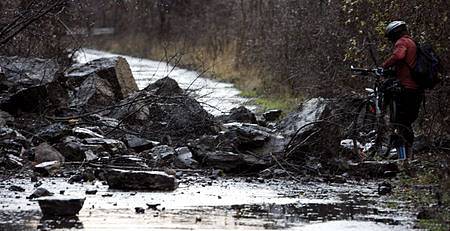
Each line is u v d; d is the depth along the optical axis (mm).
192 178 18500
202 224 13383
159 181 16781
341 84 29531
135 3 36562
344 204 15500
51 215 13922
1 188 16625
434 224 13484
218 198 16000
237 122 24609
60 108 23938
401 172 19000
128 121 23438
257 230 12969
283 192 16906
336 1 31547
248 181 18312
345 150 20328
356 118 20781
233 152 19781
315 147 19812
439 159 19078
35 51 29609
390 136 20094
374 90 20594
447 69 22094
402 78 19828
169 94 24281
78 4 30484
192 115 22547
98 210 14484
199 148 19906
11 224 13148
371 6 25656
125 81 27859
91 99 25406
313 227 13227
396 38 20078
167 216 14039
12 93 24562
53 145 20250
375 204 15531
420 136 21312
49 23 28750
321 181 18453
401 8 23484
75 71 28000
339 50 30266
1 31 23156
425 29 22594
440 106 21531
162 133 22125
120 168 18500
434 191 16625
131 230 12859
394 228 13180
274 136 20172
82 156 19547
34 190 16484
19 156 19531
